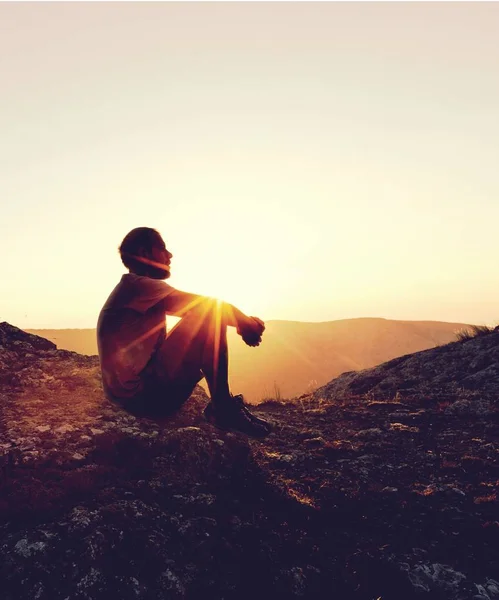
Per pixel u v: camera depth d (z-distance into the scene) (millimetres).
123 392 3398
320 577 3742
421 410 8453
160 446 4918
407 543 4230
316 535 4293
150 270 3605
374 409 8625
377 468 5797
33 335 7398
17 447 4379
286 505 4699
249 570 3709
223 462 5184
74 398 5590
